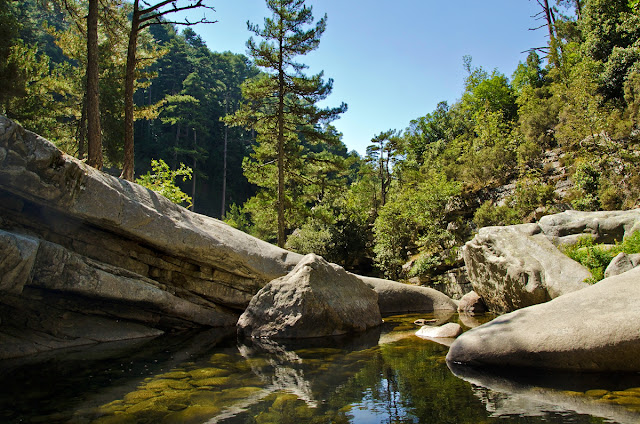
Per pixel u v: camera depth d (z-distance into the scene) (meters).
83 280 6.84
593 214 11.13
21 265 5.41
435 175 23.22
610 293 4.56
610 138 18.16
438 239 20.33
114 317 7.81
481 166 23.72
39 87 17.53
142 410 3.34
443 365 4.64
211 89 58.22
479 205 22.50
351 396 3.62
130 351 6.09
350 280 8.88
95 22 11.34
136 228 7.64
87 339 6.91
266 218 26.27
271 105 23.12
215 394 3.78
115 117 22.78
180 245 8.30
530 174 20.14
